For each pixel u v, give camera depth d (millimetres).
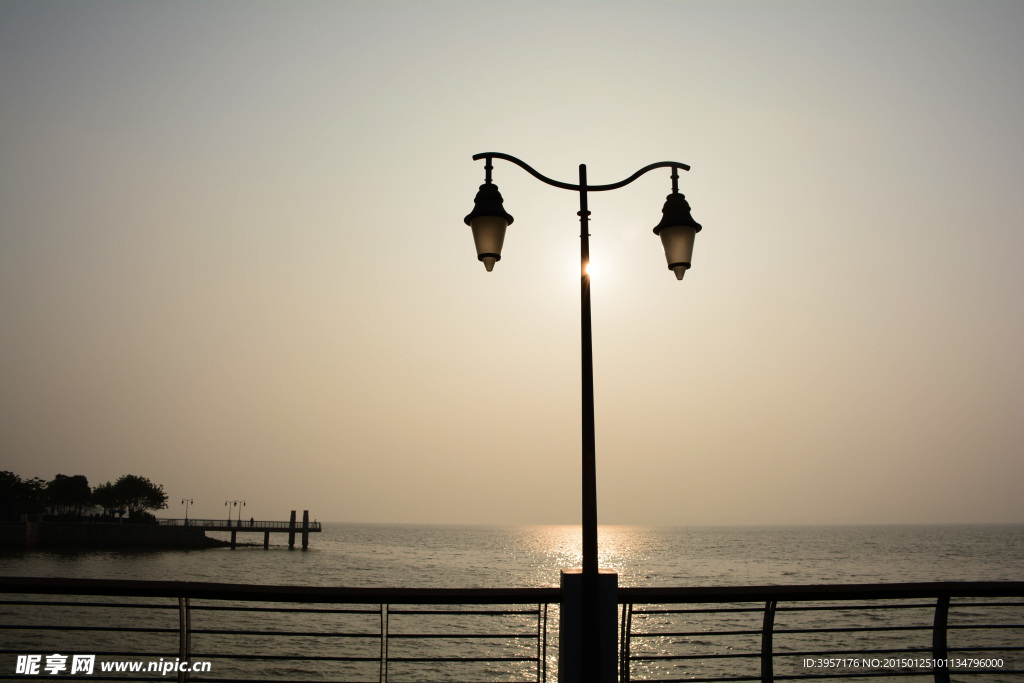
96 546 83625
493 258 6969
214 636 22219
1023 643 19922
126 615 23797
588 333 6445
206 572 62781
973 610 26953
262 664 19562
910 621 25875
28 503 98562
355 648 21922
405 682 17922
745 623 26578
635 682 5988
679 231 7082
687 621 27062
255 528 103812
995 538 195000
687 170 7473
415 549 126375
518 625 24766
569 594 5809
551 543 167125
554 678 18328
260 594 5602
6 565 65812
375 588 5727
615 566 81750
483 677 18469
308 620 25891
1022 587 6289
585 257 6742
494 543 165250
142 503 117750
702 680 6195
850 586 6211
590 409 6141
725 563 89188
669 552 122625
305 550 106188
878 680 14898
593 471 5961
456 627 24750
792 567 80688
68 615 23266
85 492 109125
